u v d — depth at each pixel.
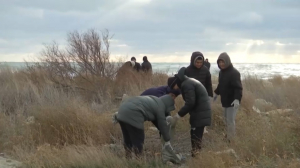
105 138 7.99
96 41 13.37
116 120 6.95
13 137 7.71
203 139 7.75
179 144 7.91
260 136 6.95
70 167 6.38
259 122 7.95
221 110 8.99
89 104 10.63
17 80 12.74
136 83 12.71
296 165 5.92
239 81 7.67
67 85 12.52
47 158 6.64
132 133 6.64
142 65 14.96
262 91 13.85
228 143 7.14
